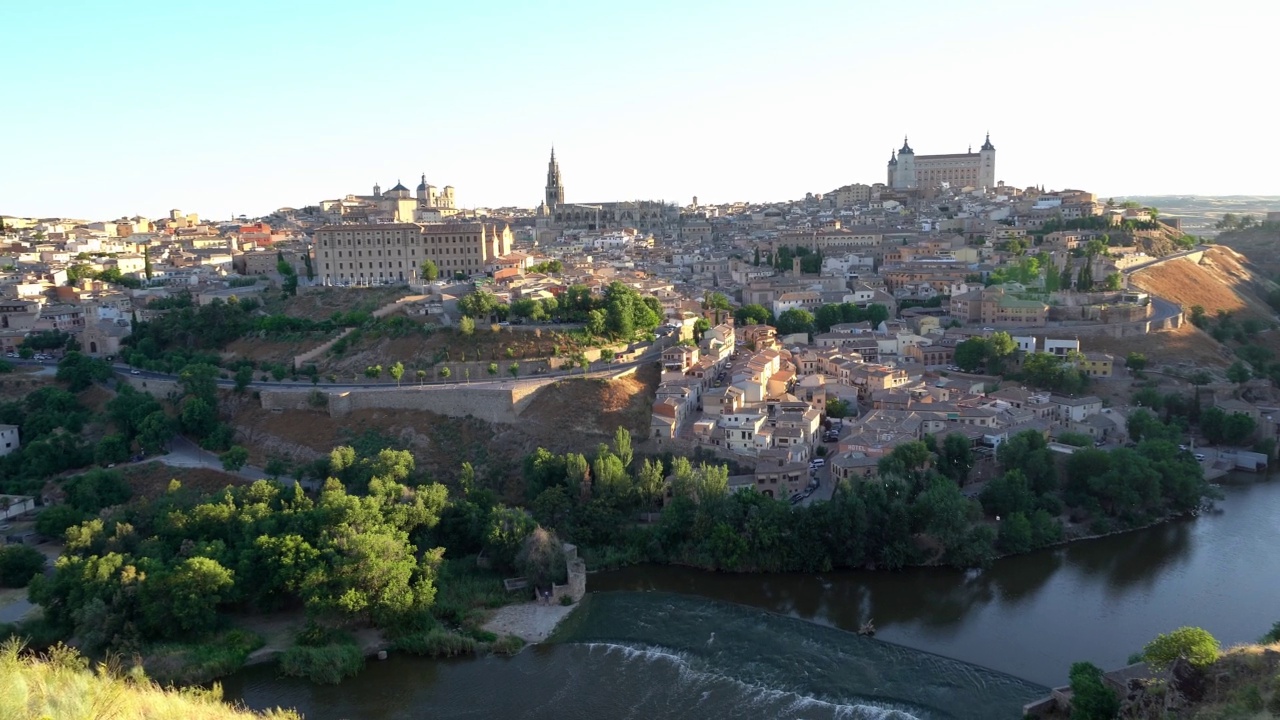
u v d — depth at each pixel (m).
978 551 173.38
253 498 178.12
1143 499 192.25
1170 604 155.38
